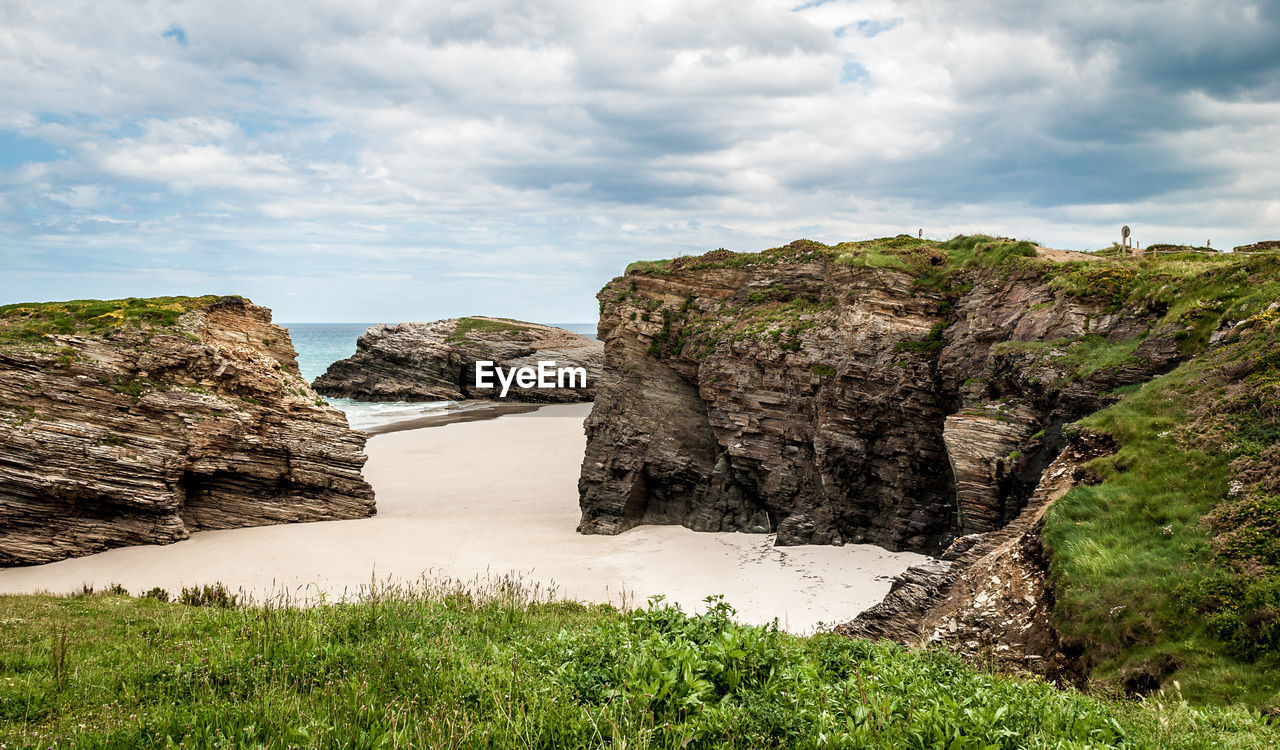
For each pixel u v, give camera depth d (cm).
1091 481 2028
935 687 958
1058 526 1898
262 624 1312
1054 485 2208
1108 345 2672
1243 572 1484
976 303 3409
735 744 784
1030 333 2970
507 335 11862
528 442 6831
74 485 3669
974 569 2142
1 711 945
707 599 1204
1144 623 1537
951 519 3412
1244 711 1116
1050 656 1667
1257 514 1582
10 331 3959
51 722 899
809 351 3806
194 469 4088
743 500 4091
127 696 967
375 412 9388
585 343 12506
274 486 4412
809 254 4312
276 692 930
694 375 4359
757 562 3438
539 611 1953
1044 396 2689
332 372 11281
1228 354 2109
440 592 1970
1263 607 1392
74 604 2062
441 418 8719
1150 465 1930
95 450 3753
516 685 911
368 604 1570
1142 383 2391
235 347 4666
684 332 4462
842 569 3284
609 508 4184
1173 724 1006
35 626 1641
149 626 1653
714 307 4475
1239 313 2250
